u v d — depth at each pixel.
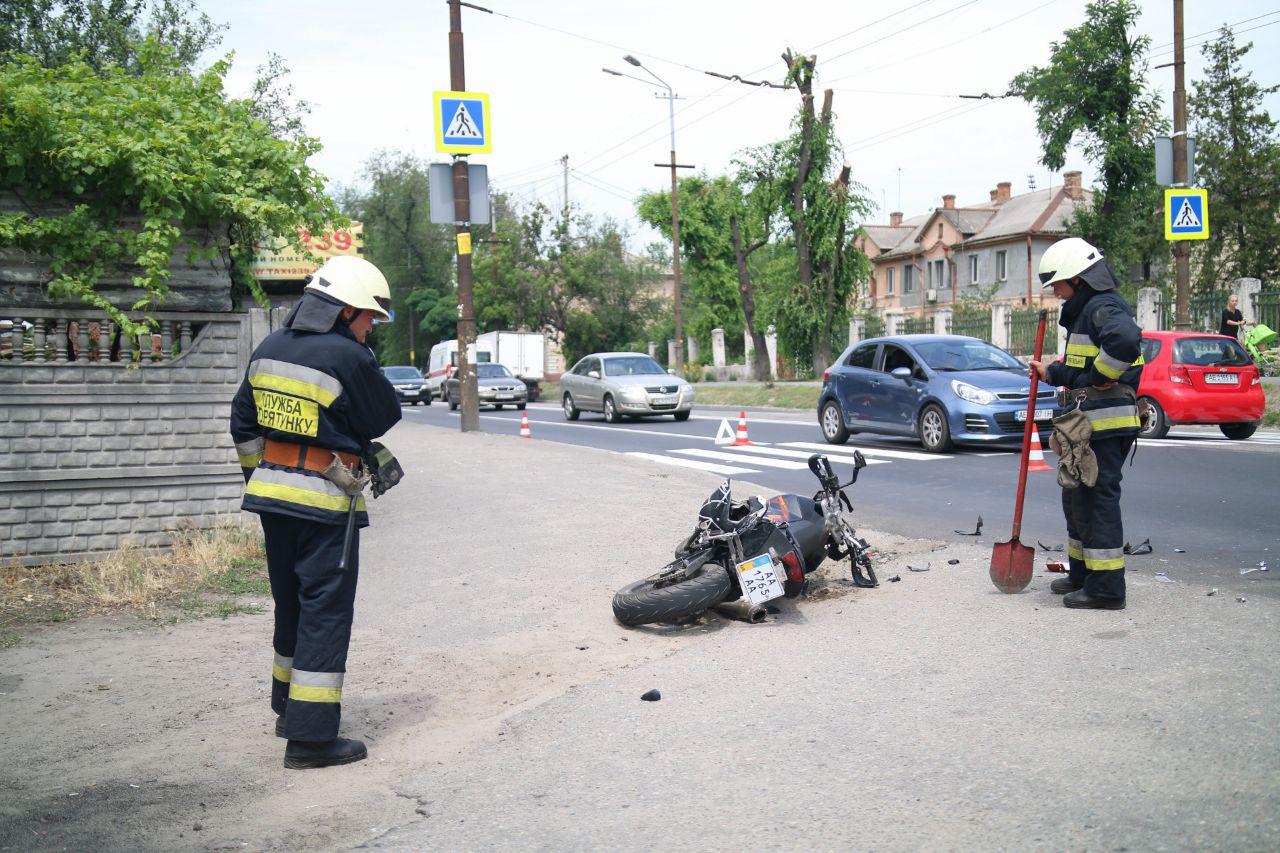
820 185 35.31
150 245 7.77
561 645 5.83
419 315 69.06
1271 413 18.16
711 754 3.95
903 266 63.28
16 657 5.77
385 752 4.30
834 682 4.71
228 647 5.96
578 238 58.25
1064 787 3.38
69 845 3.44
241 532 8.31
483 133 17.66
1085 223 37.81
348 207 68.38
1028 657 4.82
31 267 7.80
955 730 3.97
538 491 10.72
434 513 9.76
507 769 3.98
